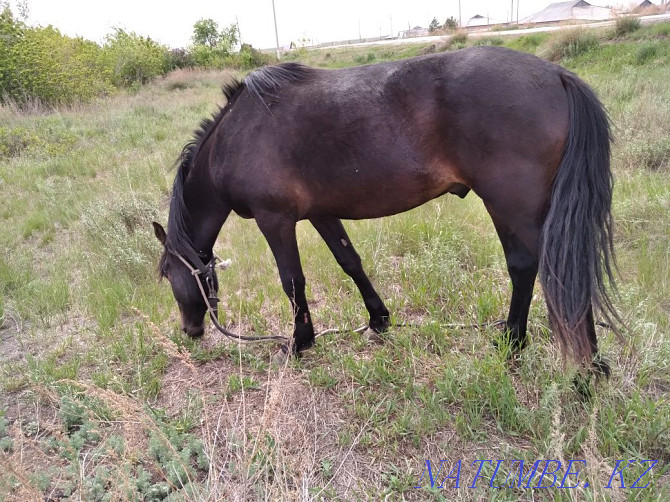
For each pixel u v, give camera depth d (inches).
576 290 87.8
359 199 105.1
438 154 97.3
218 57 1024.9
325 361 124.3
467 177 97.0
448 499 83.0
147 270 174.9
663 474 83.5
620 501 76.3
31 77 514.6
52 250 207.6
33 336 144.7
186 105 520.1
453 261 150.4
